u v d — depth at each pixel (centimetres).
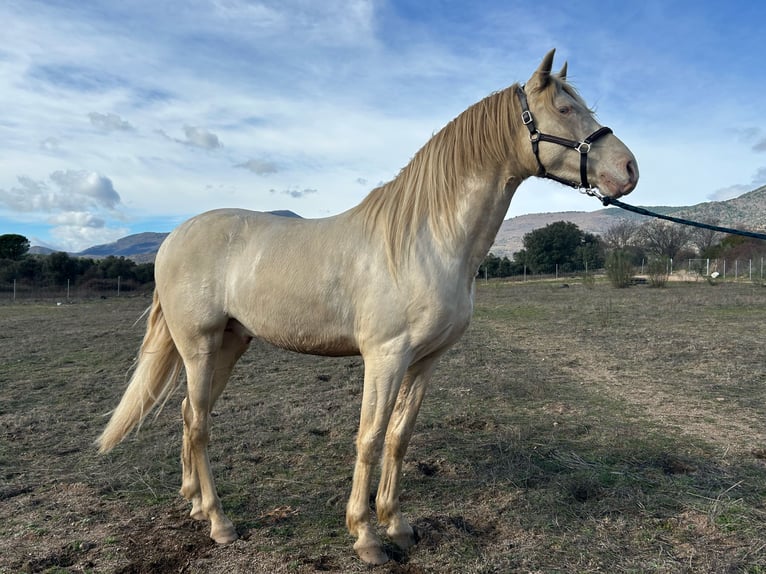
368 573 218
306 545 240
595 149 226
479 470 324
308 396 526
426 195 239
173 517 270
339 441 385
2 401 508
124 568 222
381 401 228
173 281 267
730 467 322
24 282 2620
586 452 351
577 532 249
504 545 238
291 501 287
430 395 521
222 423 429
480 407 473
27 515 271
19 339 972
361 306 233
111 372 659
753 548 230
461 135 242
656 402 484
